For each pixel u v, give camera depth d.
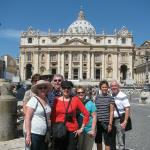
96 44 192.38
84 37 193.50
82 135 11.89
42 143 9.49
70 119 10.26
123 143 13.91
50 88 9.88
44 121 9.48
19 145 16.56
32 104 9.43
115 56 191.75
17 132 18.94
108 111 13.37
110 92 15.84
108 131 13.27
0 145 16.53
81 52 190.88
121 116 13.91
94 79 185.38
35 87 9.65
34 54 192.12
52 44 191.88
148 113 40.06
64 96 10.44
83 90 12.36
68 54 191.75
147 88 69.19
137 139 19.19
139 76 184.75
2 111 17.91
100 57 192.38
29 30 193.00
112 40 192.62
